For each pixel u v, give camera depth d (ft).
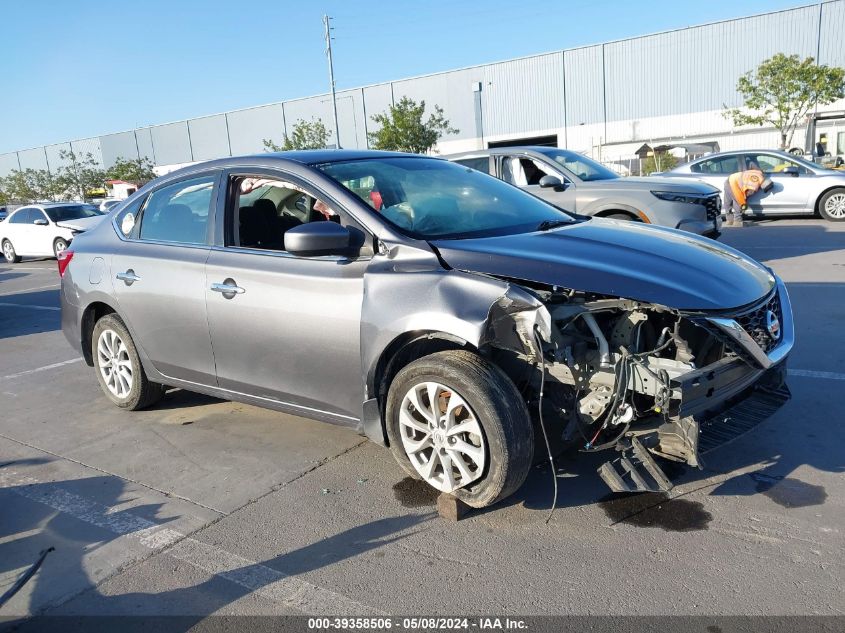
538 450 12.10
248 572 9.91
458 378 10.33
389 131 118.73
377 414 11.60
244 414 16.40
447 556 9.97
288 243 11.19
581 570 9.40
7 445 15.51
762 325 11.09
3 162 247.91
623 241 12.02
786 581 8.86
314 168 13.04
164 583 9.78
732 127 123.85
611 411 10.09
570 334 10.53
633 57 131.44
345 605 9.02
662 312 10.82
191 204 14.75
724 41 122.93
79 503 12.40
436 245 11.30
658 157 102.73
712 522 10.37
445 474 10.87
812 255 32.50
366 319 11.26
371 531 10.79
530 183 30.42
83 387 19.69
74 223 58.08
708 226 28.22
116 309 15.79
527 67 142.41
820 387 15.30
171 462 13.91
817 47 115.85
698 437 9.78
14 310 34.81
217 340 13.71
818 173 44.96
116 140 209.36
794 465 11.93
